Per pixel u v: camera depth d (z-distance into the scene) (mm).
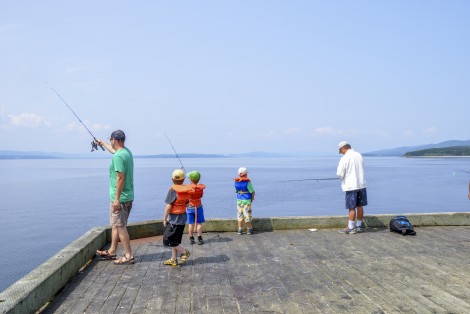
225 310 4160
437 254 6434
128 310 4188
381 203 49562
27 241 29281
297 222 8516
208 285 4965
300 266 5781
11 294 3826
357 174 7988
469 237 7734
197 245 7168
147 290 4797
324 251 6664
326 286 4891
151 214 39750
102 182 97062
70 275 5188
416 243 7230
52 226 35500
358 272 5465
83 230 33531
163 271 5590
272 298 4496
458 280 5094
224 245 7152
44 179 110375
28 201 54688
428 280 5098
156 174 139250
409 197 56688
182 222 5777
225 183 83375
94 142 6652
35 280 4250
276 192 61688
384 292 4660
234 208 41094
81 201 54719
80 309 4223
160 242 7414
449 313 4027
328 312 4082
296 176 110250
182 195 5746
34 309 4000
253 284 4988
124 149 5934
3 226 35594
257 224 8430
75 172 161250
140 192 65312
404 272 5453
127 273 5500
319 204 46281
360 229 8461
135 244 7262
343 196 55219
